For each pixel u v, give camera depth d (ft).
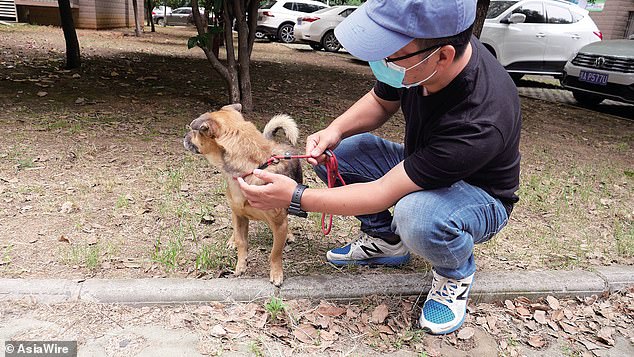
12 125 15.78
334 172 8.63
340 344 7.25
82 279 7.85
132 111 18.85
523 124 23.45
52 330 6.90
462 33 5.68
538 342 7.61
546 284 8.82
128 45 40.70
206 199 11.75
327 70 36.14
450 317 7.59
